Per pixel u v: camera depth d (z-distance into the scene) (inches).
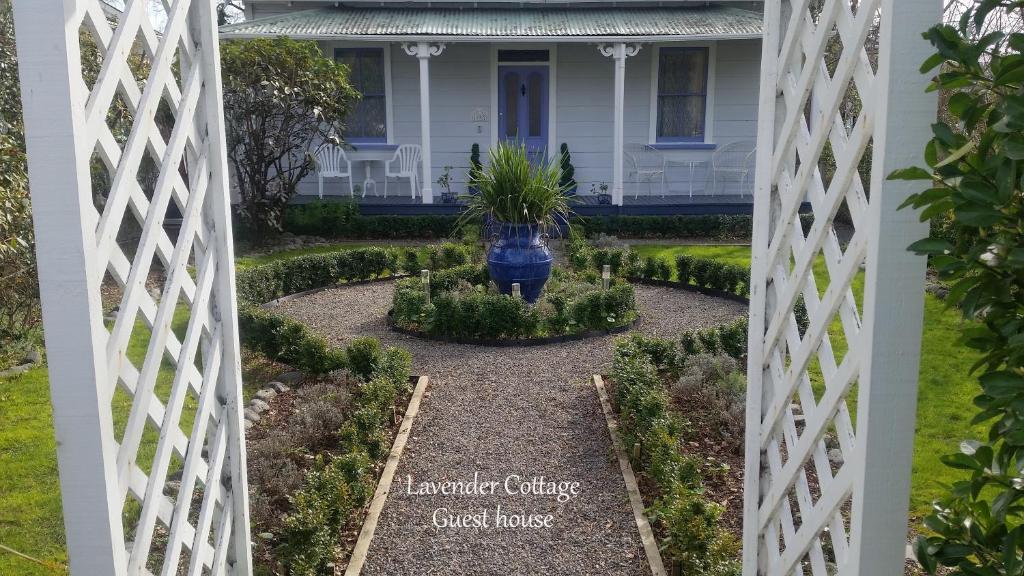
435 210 509.7
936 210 58.6
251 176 452.4
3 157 199.3
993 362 62.3
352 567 134.3
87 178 62.9
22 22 58.9
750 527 89.5
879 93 61.4
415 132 560.1
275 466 165.3
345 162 553.0
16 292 244.4
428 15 557.6
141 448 173.6
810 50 71.7
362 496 154.7
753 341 85.9
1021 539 57.9
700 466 161.9
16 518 145.5
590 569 135.3
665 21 537.0
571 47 555.2
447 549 142.1
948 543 62.4
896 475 66.0
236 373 95.7
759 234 83.5
